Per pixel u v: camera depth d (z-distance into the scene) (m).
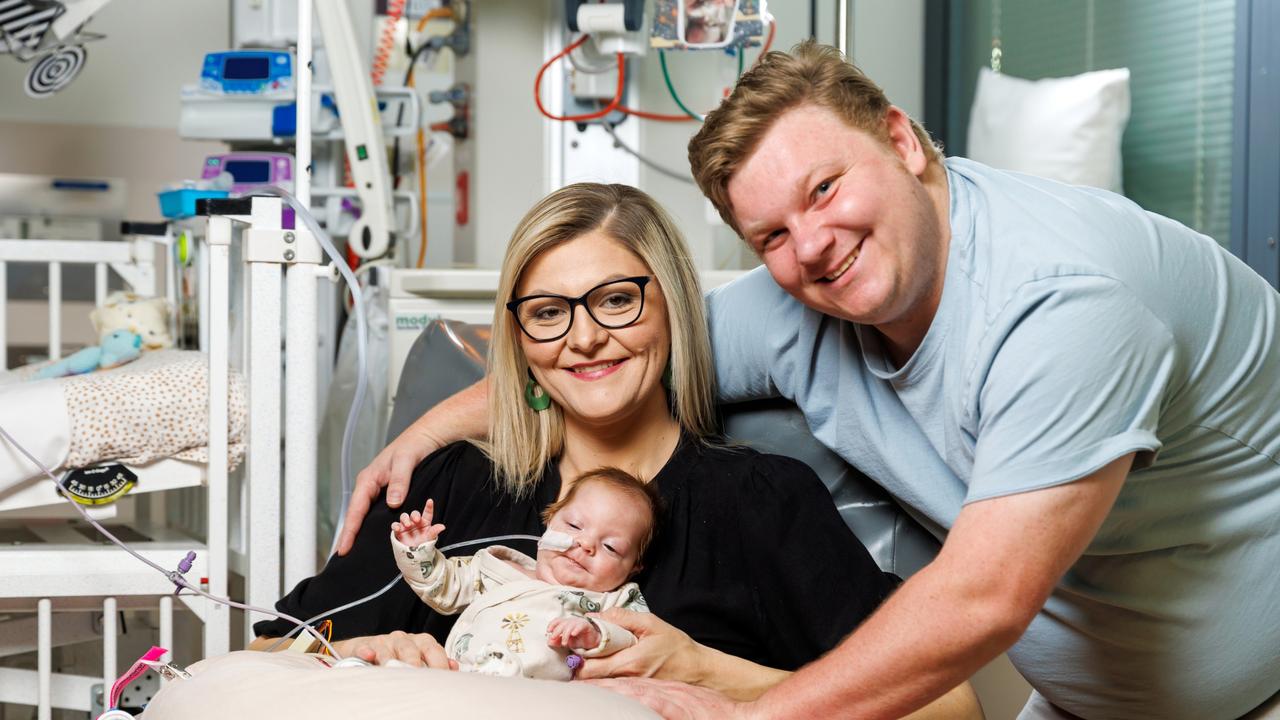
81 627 2.14
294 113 3.10
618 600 1.39
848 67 1.21
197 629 2.53
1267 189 2.94
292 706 1.02
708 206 3.39
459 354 1.95
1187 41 3.15
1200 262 1.22
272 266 1.71
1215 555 1.32
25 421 1.81
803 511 1.43
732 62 3.36
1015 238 1.17
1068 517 1.05
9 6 2.43
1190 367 1.20
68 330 3.63
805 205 1.16
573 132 3.39
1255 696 1.40
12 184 3.70
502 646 1.29
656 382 1.49
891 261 1.17
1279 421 1.29
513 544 1.50
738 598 1.41
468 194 3.53
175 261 2.83
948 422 1.27
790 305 1.52
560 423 1.55
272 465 1.72
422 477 1.55
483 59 3.50
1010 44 3.72
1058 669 1.47
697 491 1.48
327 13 2.79
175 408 1.91
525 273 1.47
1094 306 1.07
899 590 1.11
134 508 3.04
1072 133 3.09
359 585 1.48
